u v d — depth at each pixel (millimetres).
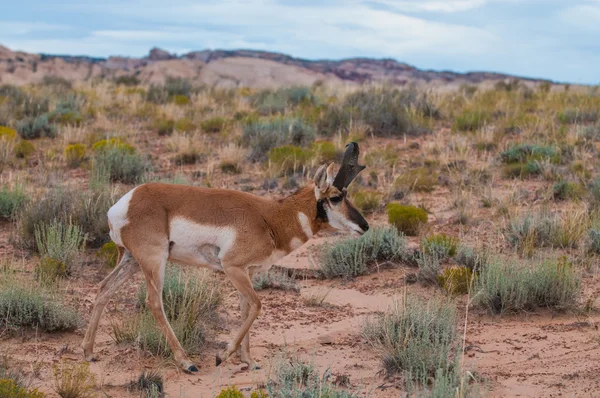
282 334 7809
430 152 17703
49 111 22312
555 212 11852
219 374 6703
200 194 6898
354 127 20016
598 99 25359
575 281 8578
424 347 6645
